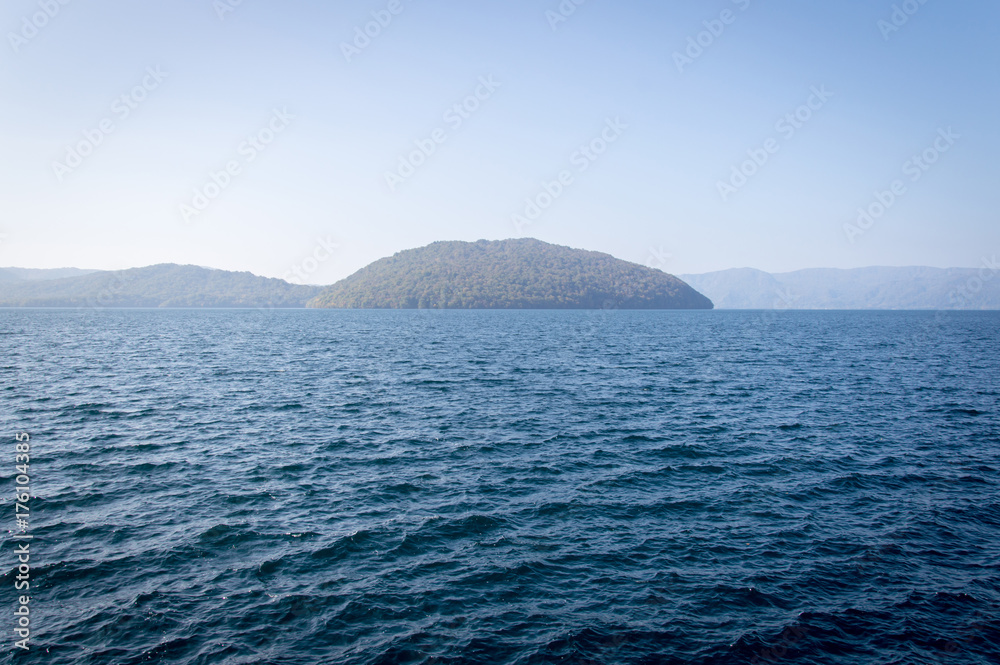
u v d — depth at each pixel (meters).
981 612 11.13
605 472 19.42
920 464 20.61
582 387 37.78
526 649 9.84
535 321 156.25
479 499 16.83
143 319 163.00
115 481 18.14
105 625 10.36
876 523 15.34
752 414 29.19
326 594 11.49
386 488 17.69
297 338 85.88
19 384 37.31
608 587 11.91
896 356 59.84
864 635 10.38
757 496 17.28
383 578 12.14
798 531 14.77
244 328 115.56
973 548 13.90
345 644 9.91
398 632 10.28
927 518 15.70
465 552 13.41
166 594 11.41
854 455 21.72
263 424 26.31
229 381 39.72
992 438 24.44
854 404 32.06
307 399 32.75
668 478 18.89
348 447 22.36
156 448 22.03
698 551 13.58
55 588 11.58
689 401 32.78
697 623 10.69
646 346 73.00
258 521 15.05
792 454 21.80
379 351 64.38
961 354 62.16
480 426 26.11
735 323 152.25
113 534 14.16
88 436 23.83
